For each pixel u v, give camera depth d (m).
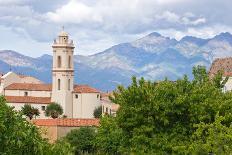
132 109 57.81
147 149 56.94
